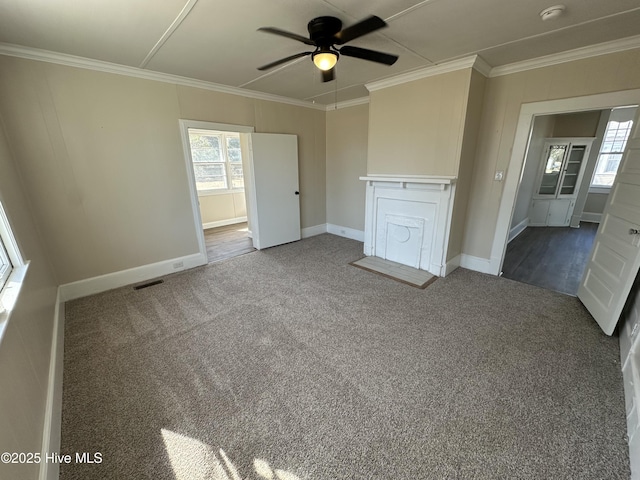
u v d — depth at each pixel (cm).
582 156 550
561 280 332
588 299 260
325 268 373
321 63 196
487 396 170
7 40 219
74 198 279
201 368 196
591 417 155
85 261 296
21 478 97
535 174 559
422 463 133
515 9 185
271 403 167
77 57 258
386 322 248
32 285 180
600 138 535
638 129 225
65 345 220
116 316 261
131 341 225
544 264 383
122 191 308
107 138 289
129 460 136
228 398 171
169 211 347
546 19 195
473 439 144
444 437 146
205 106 354
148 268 341
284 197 465
